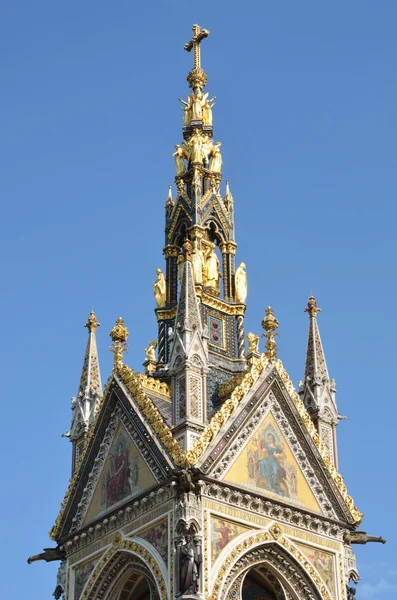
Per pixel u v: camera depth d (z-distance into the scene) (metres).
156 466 72.56
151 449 73.25
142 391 76.00
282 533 73.69
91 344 85.38
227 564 69.88
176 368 74.25
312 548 75.12
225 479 72.06
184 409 72.81
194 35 96.62
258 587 75.56
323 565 75.12
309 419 78.06
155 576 69.75
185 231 88.88
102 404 78.38
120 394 77.38
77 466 79.12
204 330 83.50
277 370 77.69
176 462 71.12
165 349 85.12
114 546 73.81
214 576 69.00
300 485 76.12
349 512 77.38
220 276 87.56
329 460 78.00
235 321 85.81
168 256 88.69
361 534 78.00
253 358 78.12
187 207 88.69
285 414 77.38
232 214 90.06
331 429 80.88
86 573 75.50
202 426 72.69
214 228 89.19
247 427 74.69
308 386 81.88
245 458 73.81
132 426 75.56
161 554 70.12
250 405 75.25
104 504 76.12
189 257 77.81
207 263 86.75
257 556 72.44
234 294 86.88
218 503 71.31
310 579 73.81
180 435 72.38
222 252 88.56
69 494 78.75
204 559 69.12
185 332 74.62
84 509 77.62
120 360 78.88
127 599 75.19
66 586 76.44
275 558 73.44
